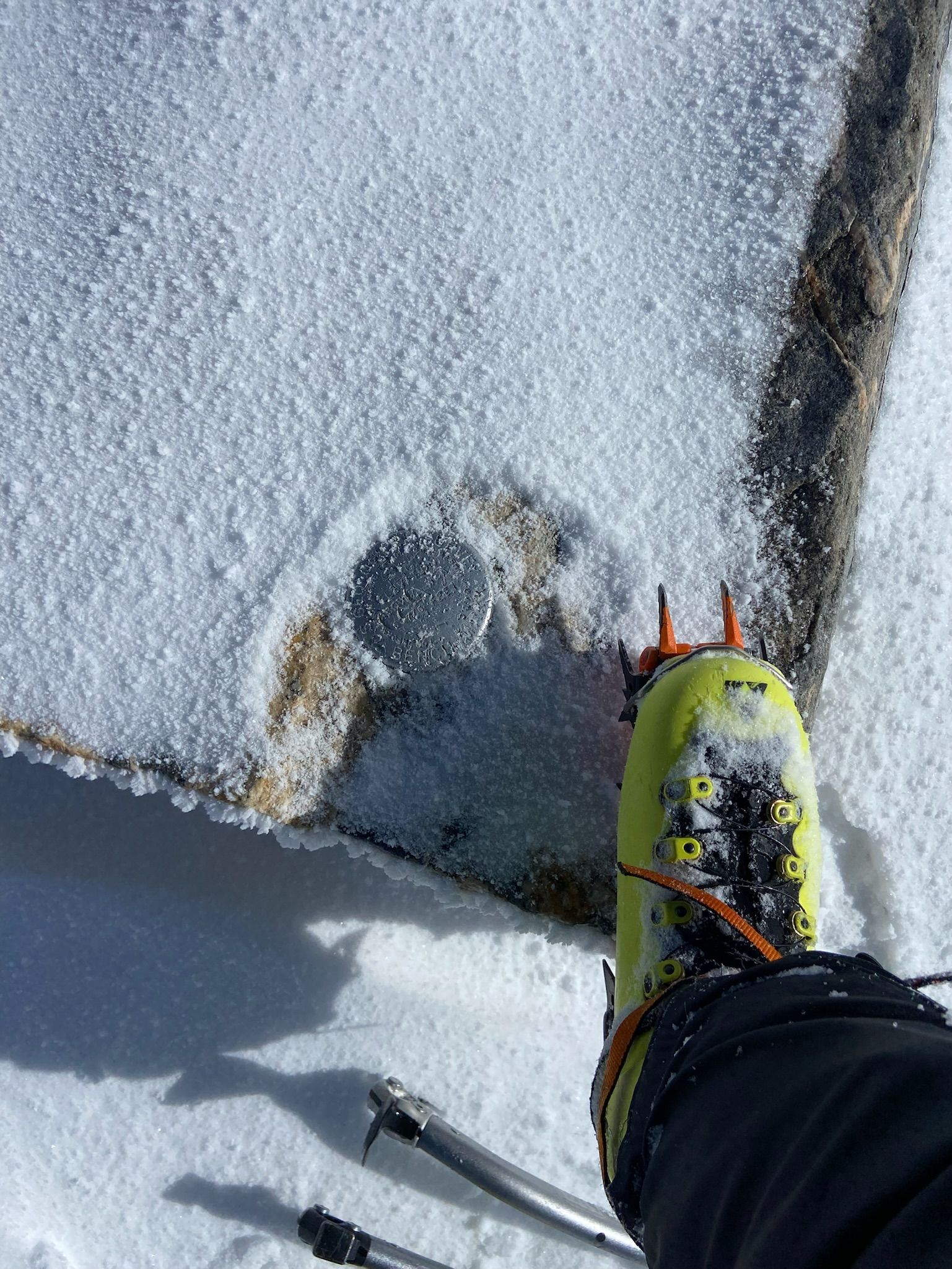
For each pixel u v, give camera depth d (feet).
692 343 2.57
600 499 2.54
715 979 2.17
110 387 2.55
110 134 2.62
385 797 2.46
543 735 2.50
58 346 2.56
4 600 2.49
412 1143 2.57
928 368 3.00
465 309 2.57
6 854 2.87
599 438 2.55
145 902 2.86
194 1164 2.76
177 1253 2.72
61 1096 2.77
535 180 2.61
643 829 2.37
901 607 2.93
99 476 2.52
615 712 2.52
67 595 2.49
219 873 2.88
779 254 2.56
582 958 2.91
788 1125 1.73
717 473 2.55
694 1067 1.92
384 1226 2.75
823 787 2.88
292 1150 2.77
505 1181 2.53
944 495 2.97
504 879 2.48
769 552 2.54
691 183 2.59
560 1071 2.86
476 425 2.55
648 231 2.59
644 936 2.33
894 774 2.87
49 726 2.45
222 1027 2.81
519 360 2.56
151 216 2.59
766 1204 1.69
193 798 2.43
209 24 2.64
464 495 2.54
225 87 2.62
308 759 2.45
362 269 2.59
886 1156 1.59
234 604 2.47
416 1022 2.84
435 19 2.63
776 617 2.54
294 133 2.61
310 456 2.53
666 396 2.56
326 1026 2.82
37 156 2.63
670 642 2.46
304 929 2.85
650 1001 2.25
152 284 2.57
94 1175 2.75
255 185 2.60
